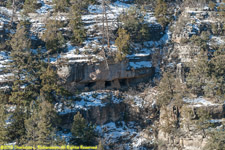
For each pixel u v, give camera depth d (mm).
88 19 59250
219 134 39812
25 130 39750
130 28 57594
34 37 54688
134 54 55906
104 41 56312
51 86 44219
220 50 52750
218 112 45562
